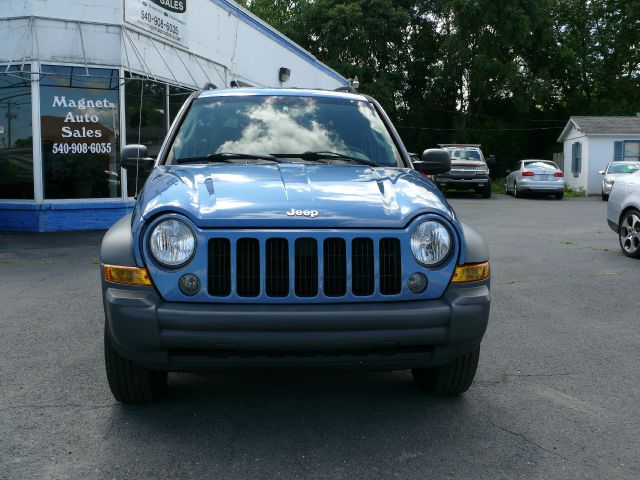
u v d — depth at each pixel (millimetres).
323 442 3379
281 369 3342
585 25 47312
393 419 3701
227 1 17031
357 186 3719
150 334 3219
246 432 3502
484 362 4812
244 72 18391
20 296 6910
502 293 7238
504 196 28547
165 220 3307
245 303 3244
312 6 44250
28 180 12367
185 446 3318
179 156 4500
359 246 3330
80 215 12609
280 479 2967
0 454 3223
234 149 4523
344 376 4480
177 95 14695
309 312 3199
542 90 42781
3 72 11797
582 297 7043
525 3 40750
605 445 3383
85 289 7258
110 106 12828
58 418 3682
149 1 13469
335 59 43344
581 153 32469
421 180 4027
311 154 4484
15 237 11617
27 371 4496
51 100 12297
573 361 4844
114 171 12969
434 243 3389
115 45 12625
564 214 18328
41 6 12000
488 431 3547
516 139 44688
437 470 3072
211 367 3312
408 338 3295
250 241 3279
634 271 8617
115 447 3307
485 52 42156
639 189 9539
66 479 2963
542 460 3197
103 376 4402
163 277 3258
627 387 4293
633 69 47094
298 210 3354
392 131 4902
